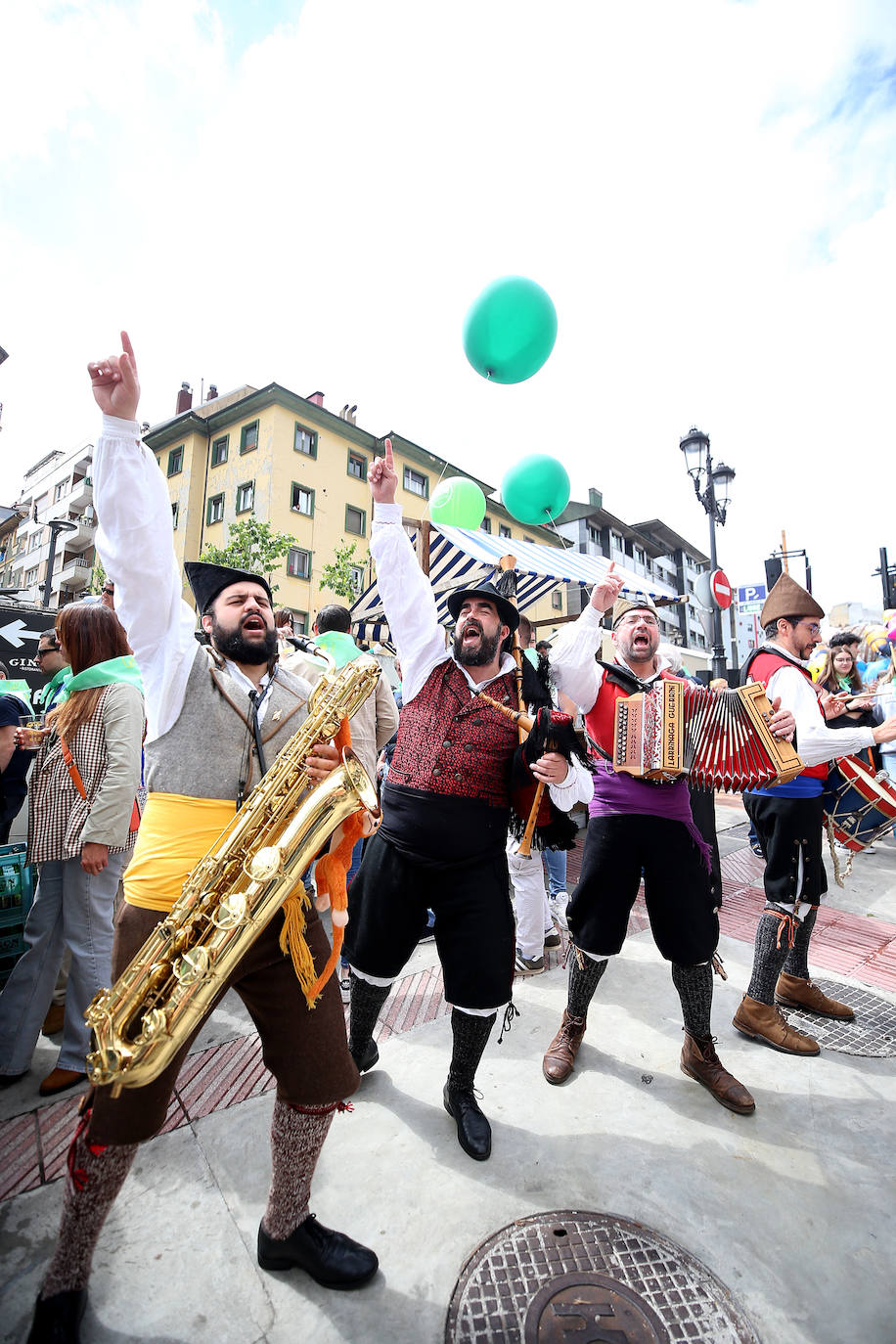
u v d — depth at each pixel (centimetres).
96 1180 129
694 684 223
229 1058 240
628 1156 194
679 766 206
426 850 201
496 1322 141
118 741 228
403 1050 250
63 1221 133
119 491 137
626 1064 245
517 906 324
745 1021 264
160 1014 119
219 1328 139
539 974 324
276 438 2156
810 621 264
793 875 261
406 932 213
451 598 219
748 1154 196
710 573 870
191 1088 222
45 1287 134
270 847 134
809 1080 237
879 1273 156
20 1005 229
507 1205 175
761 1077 238
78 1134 131
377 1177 184
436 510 536
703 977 227
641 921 394
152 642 148
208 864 137
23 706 261
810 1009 286
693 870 224
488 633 212
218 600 162
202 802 145
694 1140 203
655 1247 162
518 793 204
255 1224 167
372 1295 148
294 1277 152
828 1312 146
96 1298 145
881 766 489
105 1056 115
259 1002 147
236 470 2245
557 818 204
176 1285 149
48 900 235
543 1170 188
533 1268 155
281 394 2148
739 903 434
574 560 726
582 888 235
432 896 207
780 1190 182
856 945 364
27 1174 182
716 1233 166
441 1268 155
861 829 264
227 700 153
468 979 196
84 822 226
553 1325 140
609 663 242
